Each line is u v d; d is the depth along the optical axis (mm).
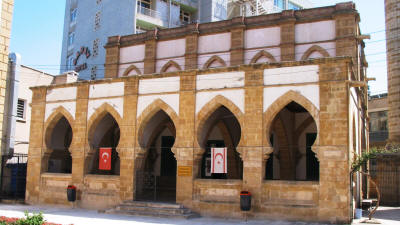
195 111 22812
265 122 21047
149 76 24312
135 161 24094
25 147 34438
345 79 19594
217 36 32250
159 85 24000
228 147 29891
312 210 19500
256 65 21562
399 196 31297
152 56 34375
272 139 30562
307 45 29156
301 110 29328
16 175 30016
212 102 22406
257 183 20750
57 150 31094
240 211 21016
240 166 29969
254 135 21141
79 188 25641
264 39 30531
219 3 51125
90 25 52438
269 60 30156
